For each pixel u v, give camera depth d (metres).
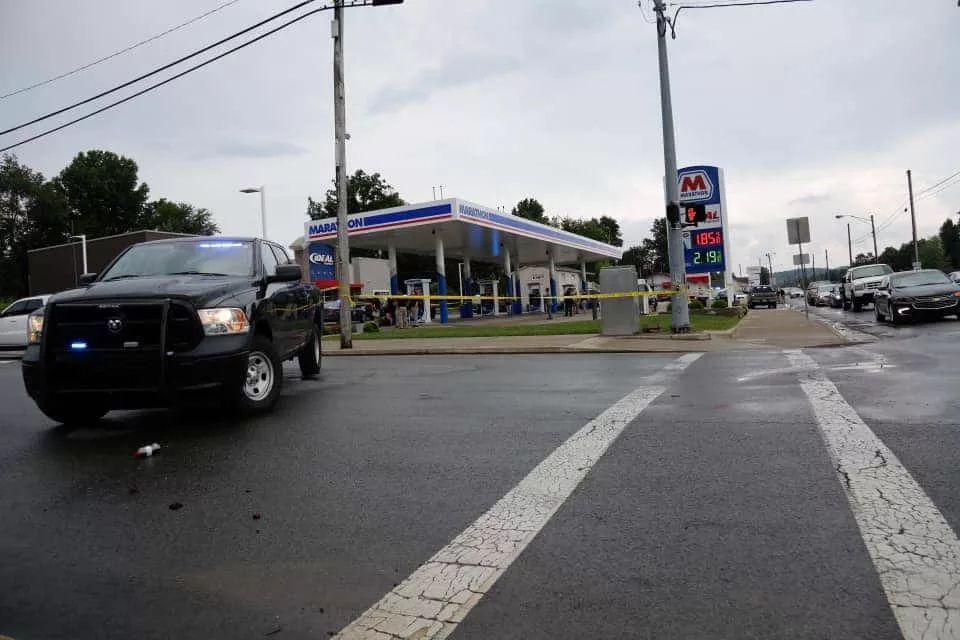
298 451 5.39
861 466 4.39
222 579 3.08
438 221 29.09
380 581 3.00
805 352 12.20
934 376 8.20
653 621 2.56
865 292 30.86
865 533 3.29
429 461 4.95
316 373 10.66
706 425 5.80
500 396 7.82
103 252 53.34
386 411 7.01
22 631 2.66
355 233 31.30
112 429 6.52
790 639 2.40
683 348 13.67
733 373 9.33
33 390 6.12
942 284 20.75
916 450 4.73
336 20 16.45
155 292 6.25
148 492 4.42
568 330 19.28
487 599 2.79
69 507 4.16
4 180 66.19
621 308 17.06
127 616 2.77
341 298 15.89
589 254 53.34
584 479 4.37
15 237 67.69
